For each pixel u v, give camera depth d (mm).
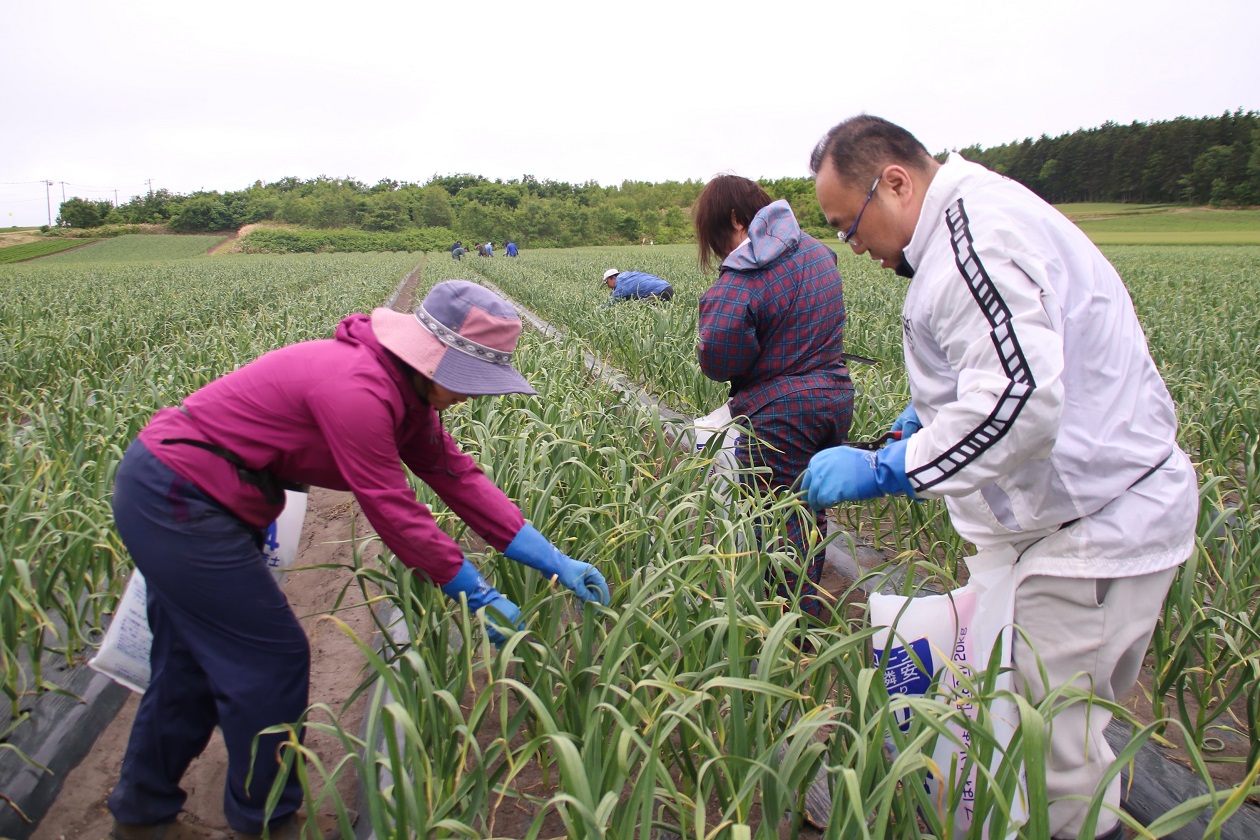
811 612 3227
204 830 2301
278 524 2562
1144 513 1787
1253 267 23875
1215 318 9781
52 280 23266
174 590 1863
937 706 1602
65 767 2574
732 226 3227
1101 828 1956
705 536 2828
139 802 2109
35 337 7523
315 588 3984
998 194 1799
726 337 3037
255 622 1927
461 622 2170
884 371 6691
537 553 2205
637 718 1972
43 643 3033
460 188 111000
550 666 2148
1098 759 1919
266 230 83188
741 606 2252
